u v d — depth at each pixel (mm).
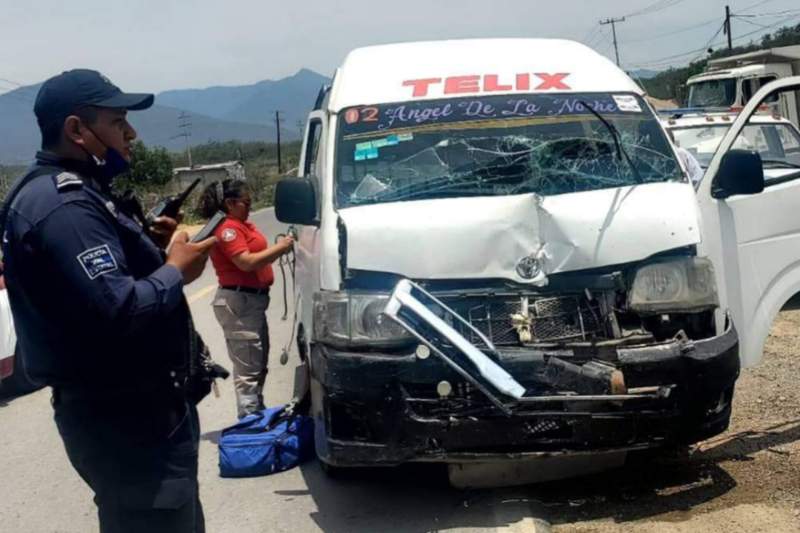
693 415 4562
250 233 6465
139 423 3244
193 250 3291
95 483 3328
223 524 5145
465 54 5973
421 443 4523
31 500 5848
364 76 5797
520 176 5156
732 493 4887
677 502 4832
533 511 4746
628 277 4734
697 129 12477
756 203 5570
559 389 4426
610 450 4527
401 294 4348
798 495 4766
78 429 3240
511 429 4461
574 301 4723
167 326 3256
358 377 4504
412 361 4457
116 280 3016
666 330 4734
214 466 6121
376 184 5156
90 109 3133
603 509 4824
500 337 4645
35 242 2998
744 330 5551
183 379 3326
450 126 5398
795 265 5691
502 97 5559
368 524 4922
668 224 4746
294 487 5598
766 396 6457
